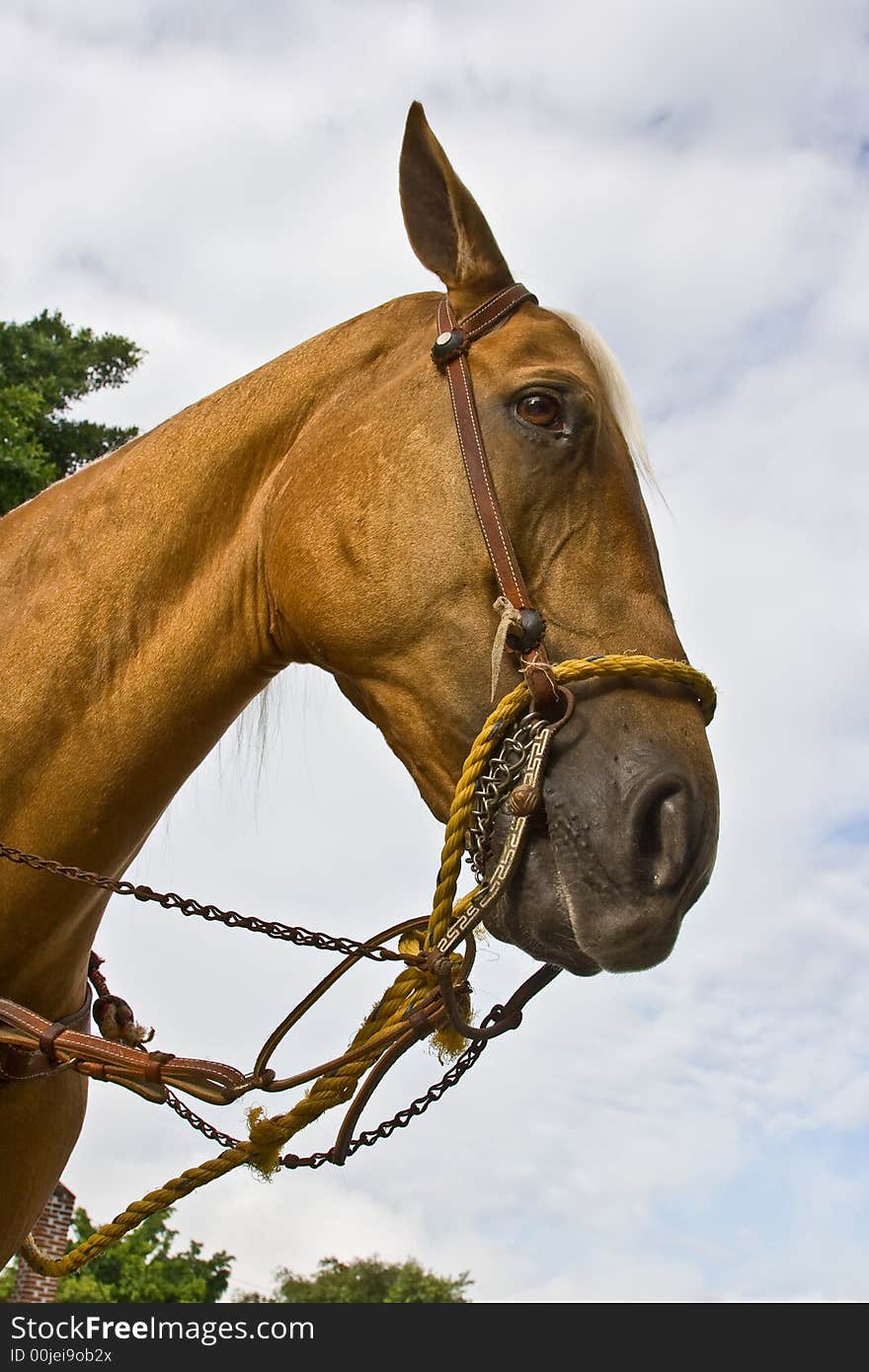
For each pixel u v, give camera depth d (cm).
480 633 224
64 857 238
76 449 1377
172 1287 2567
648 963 195
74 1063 227
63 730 241
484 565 226
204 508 257
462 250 255
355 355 265
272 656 257
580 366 245
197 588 252
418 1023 225
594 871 198
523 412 232
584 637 220
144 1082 231
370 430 246
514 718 213
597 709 209
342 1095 230
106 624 246
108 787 239
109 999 272
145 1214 237
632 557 230
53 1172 270
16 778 239
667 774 200
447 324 252
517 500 227
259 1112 230
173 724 244
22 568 260
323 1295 3509
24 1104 251
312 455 252
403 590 230
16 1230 262
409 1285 3525
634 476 244
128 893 221
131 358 1500
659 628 224
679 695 216
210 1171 232
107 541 254
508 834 209
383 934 254
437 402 242
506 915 211
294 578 242
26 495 1114
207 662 248
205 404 272
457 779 226
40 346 1414
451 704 224
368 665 236
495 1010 231
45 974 247
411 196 262
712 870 205
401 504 235
